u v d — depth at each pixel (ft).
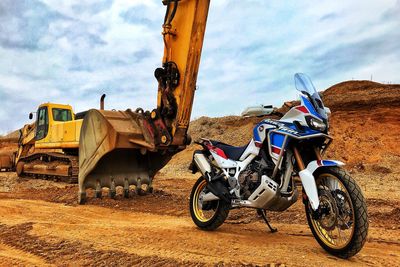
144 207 27.81
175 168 81.76
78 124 44.96
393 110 82.02
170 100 27.30
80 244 17.08
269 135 17.21
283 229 20.10
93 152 28.84
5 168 68.18
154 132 28.02
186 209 26.76
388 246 16.90
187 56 26.71
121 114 29.14
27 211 26.30
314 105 15.99
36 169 52.42
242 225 21.21
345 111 87.40
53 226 21.04
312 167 15.42
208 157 20.58
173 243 17.15
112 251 15.89
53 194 34.65
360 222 13.82
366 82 104.17
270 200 16.70
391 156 68.74
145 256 15.12
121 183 31.60
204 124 130.00
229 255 15.17
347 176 14.58
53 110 51.47
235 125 119.85
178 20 27.25
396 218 22.59
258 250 15.83
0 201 30.99
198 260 14.52
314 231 15.88
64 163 48.32
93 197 31.63
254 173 17.62
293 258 14.64
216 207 19.66
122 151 30.66
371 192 36.68
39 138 52.60
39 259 15.24
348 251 14.30
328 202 14.84
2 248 17.01
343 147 75.66
